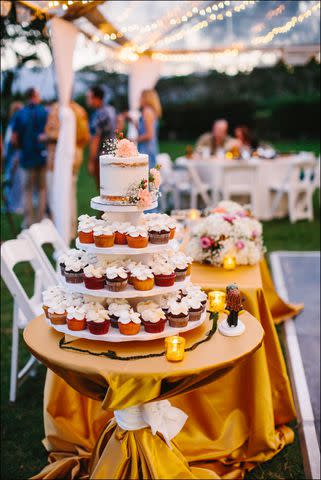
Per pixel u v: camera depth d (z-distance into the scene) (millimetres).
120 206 2656
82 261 2748
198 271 3938
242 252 4027
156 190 2822
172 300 2689
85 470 3180
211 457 3238
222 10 8031
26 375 4242
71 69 7039
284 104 20828
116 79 21750
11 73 10328
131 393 2367
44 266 4156
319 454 3354
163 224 2691
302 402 3969
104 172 2664
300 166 9484
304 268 7082
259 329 2787
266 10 8672
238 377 3355
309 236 8648
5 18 8461
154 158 8594
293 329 5230
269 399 3297
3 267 3748
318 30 9859
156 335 2553
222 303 2980
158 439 2719
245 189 9539
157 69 11023
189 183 10164
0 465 3350
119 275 2545
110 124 8570
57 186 7227
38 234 4445
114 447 2711
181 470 2736
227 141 10648
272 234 8805
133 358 2457
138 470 2695
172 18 7711
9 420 3820
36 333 2754
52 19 6562
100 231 2609
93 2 6008
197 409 3355
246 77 23328
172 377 2361
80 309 2604
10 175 9922
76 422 3361
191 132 22422
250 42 10586
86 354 2506
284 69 22016
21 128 8422
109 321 2590
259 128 21281
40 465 3355
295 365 4516
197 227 4164
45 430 3346
